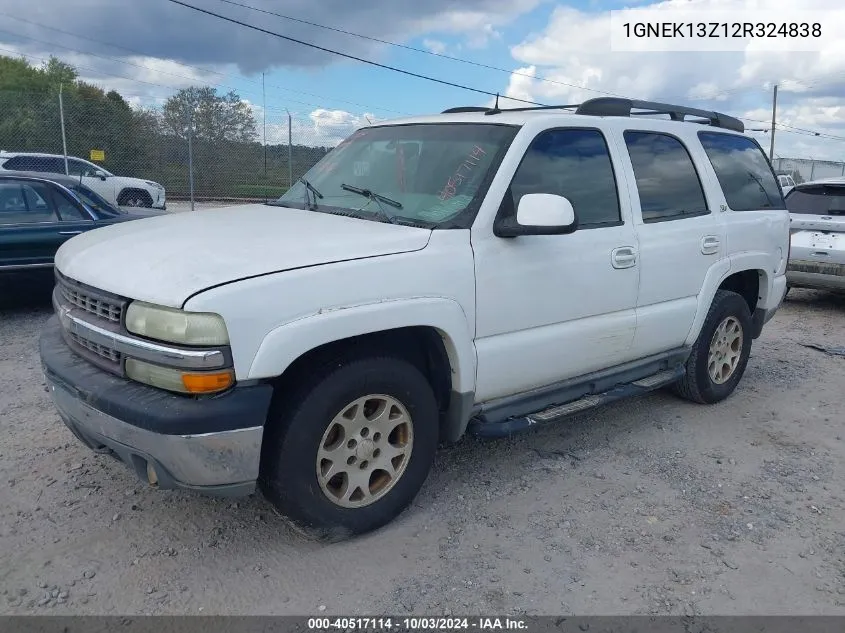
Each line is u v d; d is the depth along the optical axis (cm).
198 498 363
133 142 1609
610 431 479
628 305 427
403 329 332
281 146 1484
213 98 1562
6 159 1484
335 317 291
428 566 315
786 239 569
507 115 407
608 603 294
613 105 440
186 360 266
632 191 428
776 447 461
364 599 291
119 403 278
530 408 390
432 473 403
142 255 306
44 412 465
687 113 498
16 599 283
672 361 483
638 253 425
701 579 312
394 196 375
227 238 320
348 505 324
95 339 298
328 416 305
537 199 335
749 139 563
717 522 361
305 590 296
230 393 274
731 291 537
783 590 307
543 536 342
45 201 728
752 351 700
